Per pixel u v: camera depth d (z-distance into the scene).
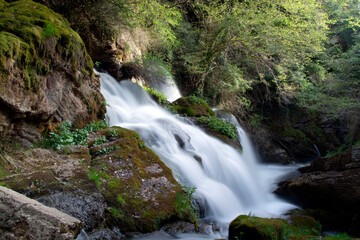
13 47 4.50
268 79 18.77
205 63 16.31
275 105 19.31
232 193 7.68
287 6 14.92
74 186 4.21
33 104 4.99
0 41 4.34
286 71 17.16
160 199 4.89
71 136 5.67
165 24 12.21
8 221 2.37
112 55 11.46
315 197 8.36
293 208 8.05
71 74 6.29
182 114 11.89
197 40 16.98
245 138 13.85
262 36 14.80
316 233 5.88
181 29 16.02
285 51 15.59
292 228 5.17
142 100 11.47
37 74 5.16
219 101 17.03
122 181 4.86
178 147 8.09
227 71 16.47
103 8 9.88
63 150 5.18
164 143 7.77
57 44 5.75
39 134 5.28
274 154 16.73
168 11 11.09
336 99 13.67
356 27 19.19
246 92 19.22
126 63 12.34
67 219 2.49
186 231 4.75
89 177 4.51
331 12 20.25
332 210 8.07
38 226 2.35
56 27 5.90
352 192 7.49
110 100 9.66
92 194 4.24
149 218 4.49
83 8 9.68
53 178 4.19
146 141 7.41
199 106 12.78
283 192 9.28
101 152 5.52
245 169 9.88
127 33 13.06
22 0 6.64
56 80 5.79
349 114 13.55
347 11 20.59
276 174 12.86
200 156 8.16
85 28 10.20
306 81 17.67
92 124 6.80
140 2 10.20
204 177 7.52
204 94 17.09
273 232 4.52
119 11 10.21
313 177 8.44
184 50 16.48
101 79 10.30
